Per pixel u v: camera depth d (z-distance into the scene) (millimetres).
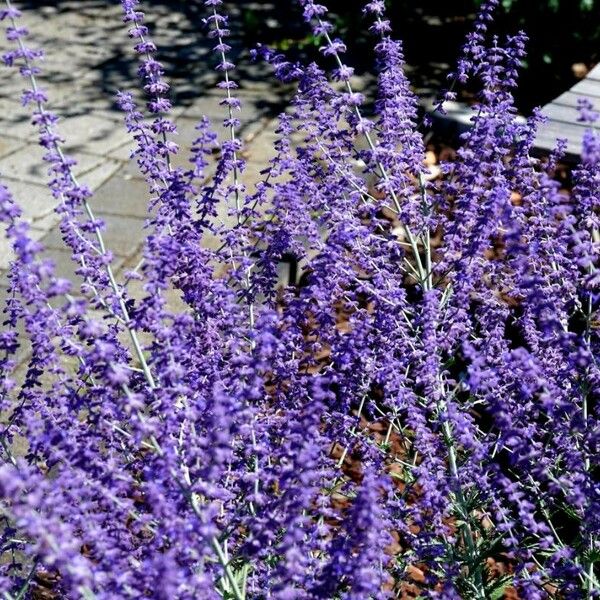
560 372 2455
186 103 6223
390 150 3062
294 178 3000
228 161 2820
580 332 3457
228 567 2129
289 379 2646
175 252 2312
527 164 3111
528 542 2809
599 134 3189
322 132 3262
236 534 2336
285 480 1892
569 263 2701
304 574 2053
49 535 1594
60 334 2299
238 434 2225
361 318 2695
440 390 2516
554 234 2898
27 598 2465
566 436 2420
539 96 6348
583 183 2723
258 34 7496
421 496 2697
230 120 2934
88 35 7387
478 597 2432
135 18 2818
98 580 1724
